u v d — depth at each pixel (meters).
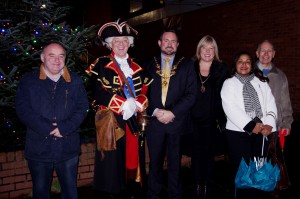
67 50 4.24
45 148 2.75
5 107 3.92
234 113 3.22
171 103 3.33
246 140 3.31
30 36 4.46
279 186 3.62
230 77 3.40
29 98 2.71
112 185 3.19
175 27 10.21
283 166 3.67
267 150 3.37
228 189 4.06
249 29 7.50
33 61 4.23
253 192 3.36
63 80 2.80
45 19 4.80
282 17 6.68
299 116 6.48
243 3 7.61
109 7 10.82
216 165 4.83
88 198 3.80
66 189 2.94
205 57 3.49
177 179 3.44
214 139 3.64
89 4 10.45
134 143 3.29
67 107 2.80
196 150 3.68
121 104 3.01
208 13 8.77
